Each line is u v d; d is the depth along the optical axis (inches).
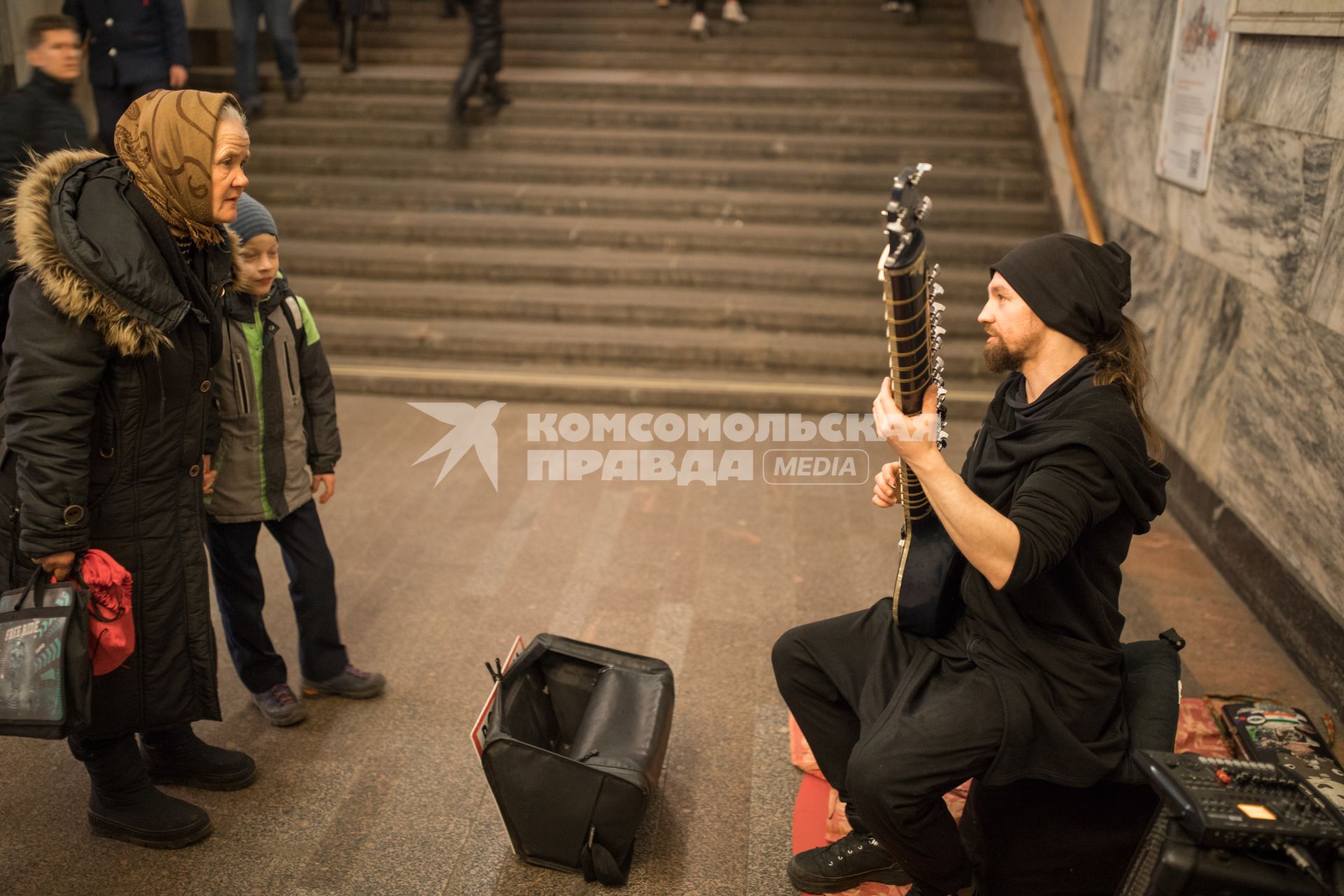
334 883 96.5
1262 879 64.2
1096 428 73.8
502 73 322.7
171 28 236.2
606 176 278.8
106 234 80.3
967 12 351.3
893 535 169.8
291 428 111.8
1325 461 130.6
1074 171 225.9
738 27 345.4
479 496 180.7
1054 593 78.3
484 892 95.7
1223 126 163.5
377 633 138.6
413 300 244.5
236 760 108.8
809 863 95.9
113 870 97.4
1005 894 87.8
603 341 231.6
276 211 268.2
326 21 347.6
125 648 87.2
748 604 147.6
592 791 93.6
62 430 81.1
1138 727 81.9
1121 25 213.6
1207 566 161.9
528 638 138.2
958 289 241.4
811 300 244.4
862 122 291.4
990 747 77.2
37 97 158.6
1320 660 129.0
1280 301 144.3
